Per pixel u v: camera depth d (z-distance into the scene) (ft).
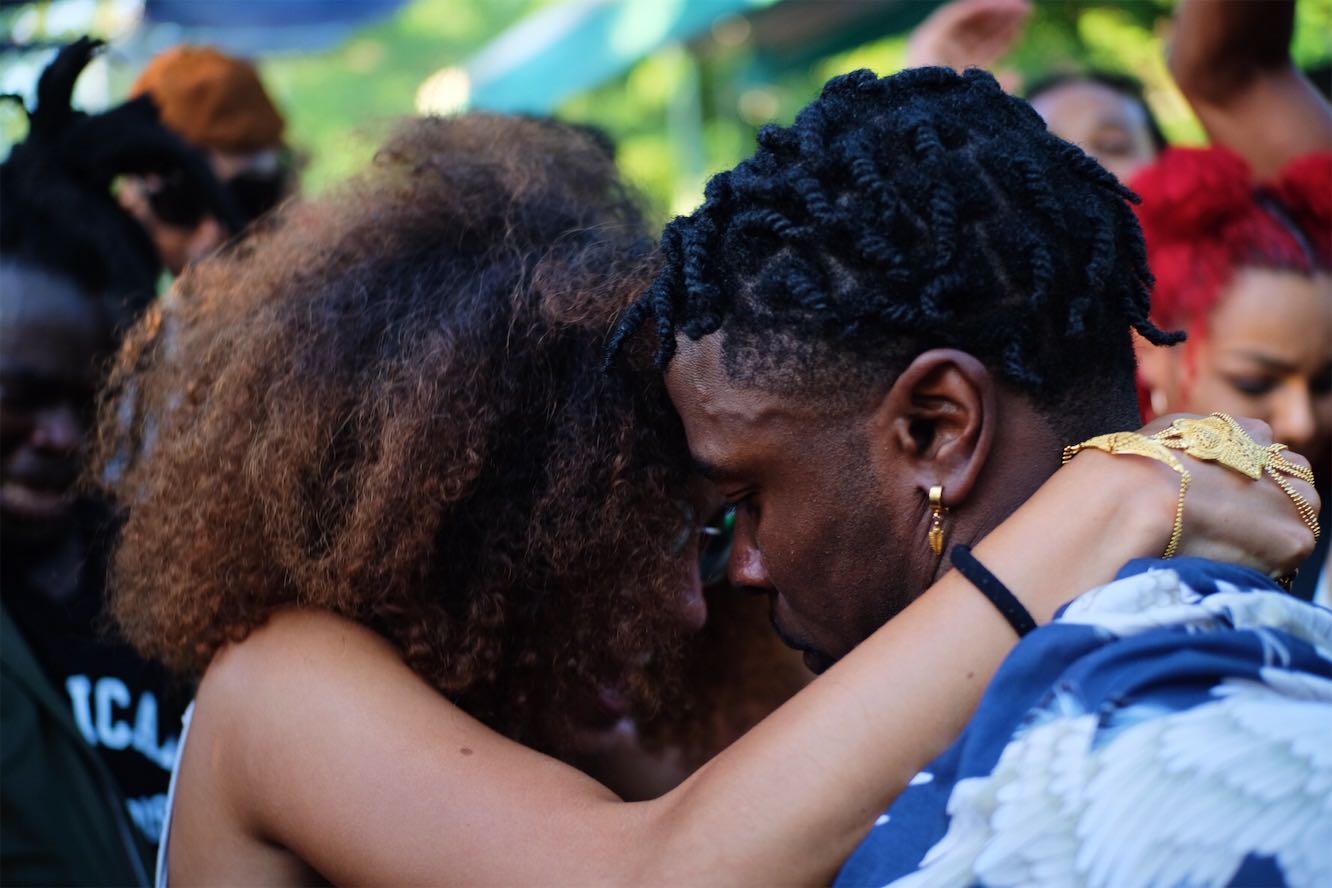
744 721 4.77
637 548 3.69
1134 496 2.99
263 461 3.66
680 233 3.29
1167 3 17.25
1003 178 3.03
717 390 3.20
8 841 4.96
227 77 8.46
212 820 3.62
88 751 5.17
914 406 3.09
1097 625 2.73
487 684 3.81
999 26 8.00
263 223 5.02
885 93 3.19
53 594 5.61
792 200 3.08
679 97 21.42
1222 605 2.76
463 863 3.16
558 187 4.25
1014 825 2.62
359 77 29.66
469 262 3.88
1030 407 3.12
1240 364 5.53
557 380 3.67
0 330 5.38
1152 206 5.75
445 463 3.59
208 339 4.11
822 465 3.16
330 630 3.63
